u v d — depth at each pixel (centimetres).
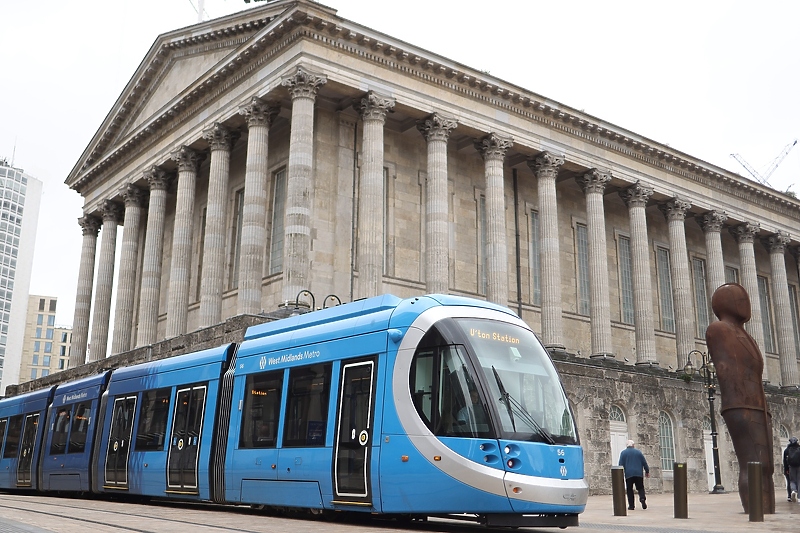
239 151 5578
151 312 5484
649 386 4675
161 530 1488
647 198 6019
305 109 4438
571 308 5938
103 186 6581
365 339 1914
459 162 5588
